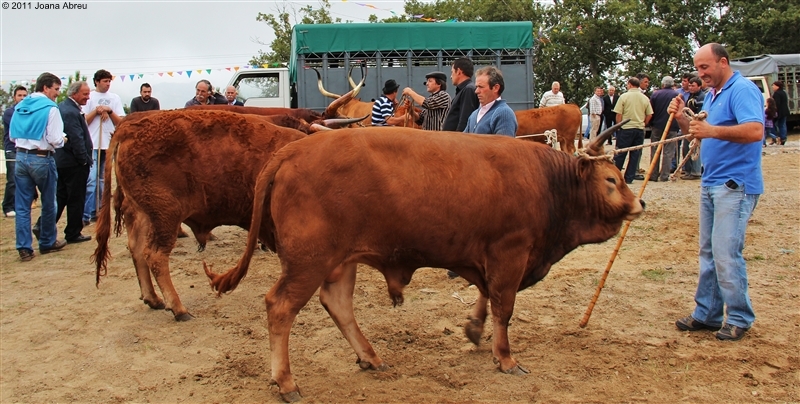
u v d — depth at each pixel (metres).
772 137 19.44
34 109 7.62
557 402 3.81
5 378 4.40
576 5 31.05
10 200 11.48
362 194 3.70
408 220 3.77
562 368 4.28
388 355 4.59
